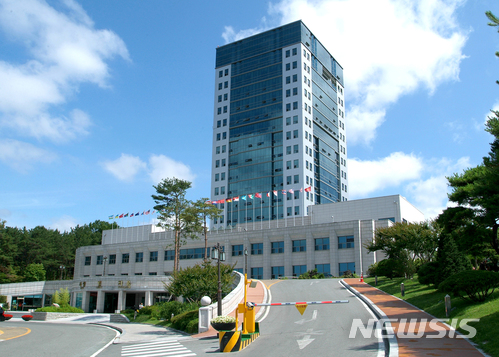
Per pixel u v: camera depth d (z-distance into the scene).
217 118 116.38
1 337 28.33
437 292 27.08
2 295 80.50
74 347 22.39
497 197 22.36
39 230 115.81
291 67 108.06
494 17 16.27
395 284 36.00
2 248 93.56
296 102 104.69
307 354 14.88
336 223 66.00
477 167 28.58
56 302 64.81
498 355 12.44
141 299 68.00
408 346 14.55
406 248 40.62
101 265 93.38
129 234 98.94
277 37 112.69
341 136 123.50
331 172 113.62
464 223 29.06
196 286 31.62
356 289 35.34
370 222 63.81
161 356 17.09
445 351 13.48
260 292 35.50
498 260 37.44
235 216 105.00
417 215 81.19
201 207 60.50
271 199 101.31
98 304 63.03
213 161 113.38
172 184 61.00
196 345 19.77
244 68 115.75
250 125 110.12
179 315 31.45
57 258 111.94
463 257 26.97
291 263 69.38
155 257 85.38
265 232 72.50
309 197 99.19
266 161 104.69
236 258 74.81
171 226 61.06
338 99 125.56
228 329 19.83
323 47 120.38
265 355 15.40
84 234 129.75
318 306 28.03
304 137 102.06
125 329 34.03
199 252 78.81
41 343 24.52
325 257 66.69
